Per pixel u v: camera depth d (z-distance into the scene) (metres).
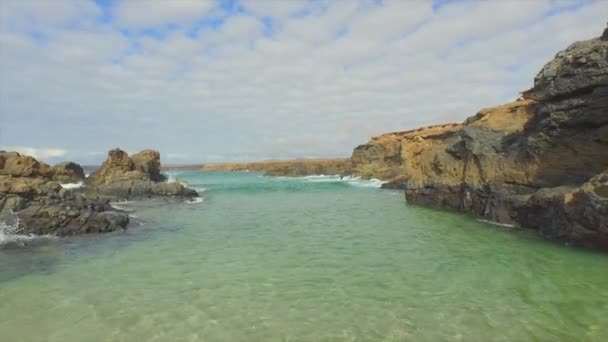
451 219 21.72
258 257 13.94
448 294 9.87
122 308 9.26
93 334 7.95
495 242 15.45
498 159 20.80
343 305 9.32
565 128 16.34
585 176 15.95
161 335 7.90
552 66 16.88
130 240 17.16
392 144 67.31
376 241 16.31
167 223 22.14
